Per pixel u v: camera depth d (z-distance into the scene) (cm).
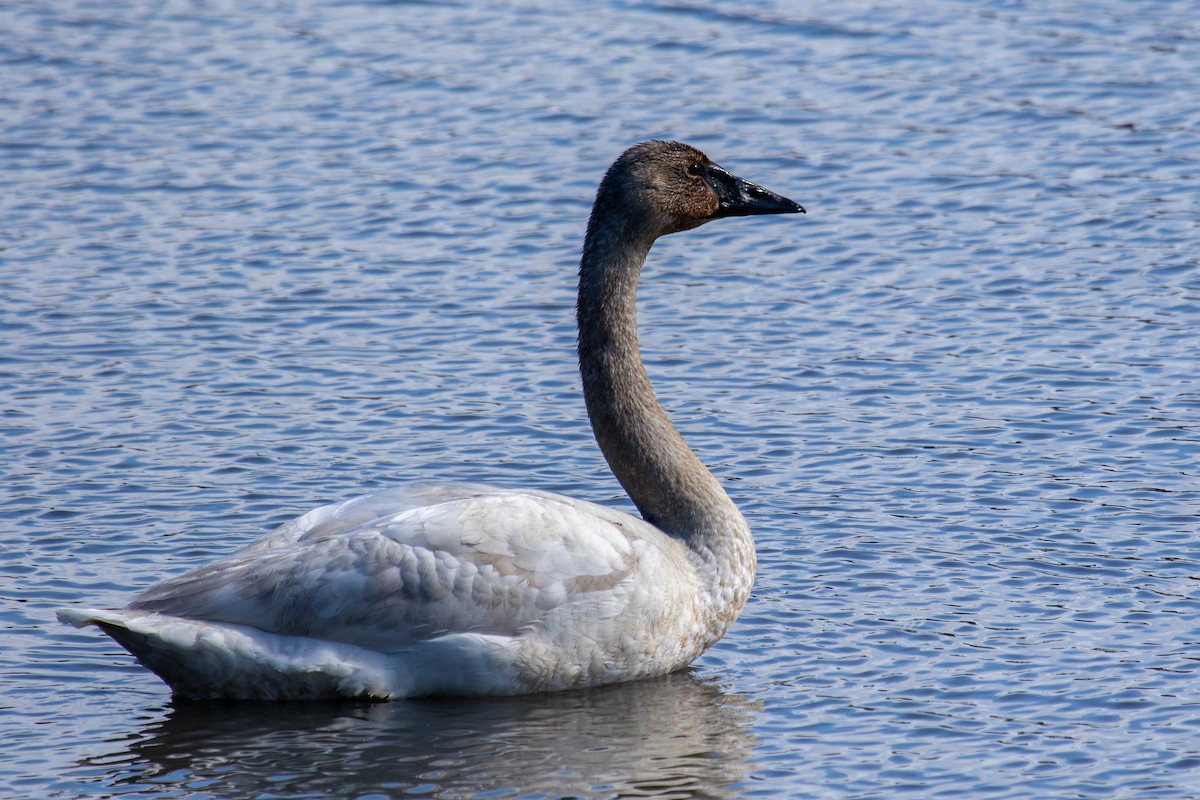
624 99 2497
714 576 1227
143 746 1105
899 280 1958
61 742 1111
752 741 1106
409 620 1153
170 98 2559
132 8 2980
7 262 2022
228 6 2986
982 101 2439
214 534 1406
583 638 1169
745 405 1672
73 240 2088
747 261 2042
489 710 1152
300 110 2506
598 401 1267
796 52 2648
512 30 2805
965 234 2064
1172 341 1769
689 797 1031
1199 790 1031
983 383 1698
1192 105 2386
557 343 1823
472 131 2412
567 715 1145
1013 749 1087
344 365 1764
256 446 1578
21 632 1258
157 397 1684
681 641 1204
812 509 1459
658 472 1248
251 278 1984
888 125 2381
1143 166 2216
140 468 1530
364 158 2338
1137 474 1498
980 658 1212
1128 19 2716
